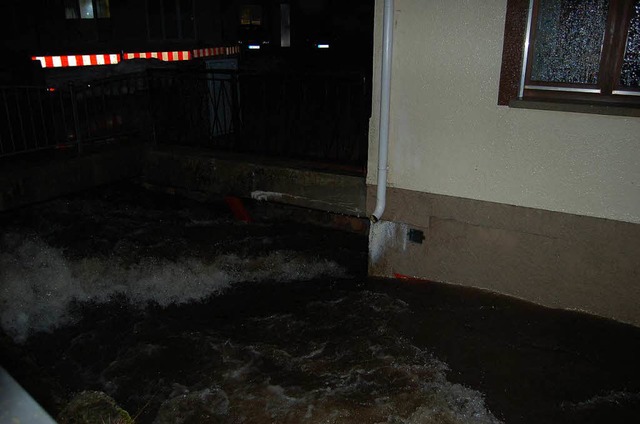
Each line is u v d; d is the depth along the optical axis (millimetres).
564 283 5070
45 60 16188
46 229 7582
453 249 5570
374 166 5789
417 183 5535
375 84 5492
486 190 5184
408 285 5816
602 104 4520
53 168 7281
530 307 5223
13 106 8453
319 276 6324
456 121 5141
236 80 7641
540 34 4730
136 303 5875
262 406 4008
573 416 3811
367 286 5879
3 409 1461
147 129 8719
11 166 7094
